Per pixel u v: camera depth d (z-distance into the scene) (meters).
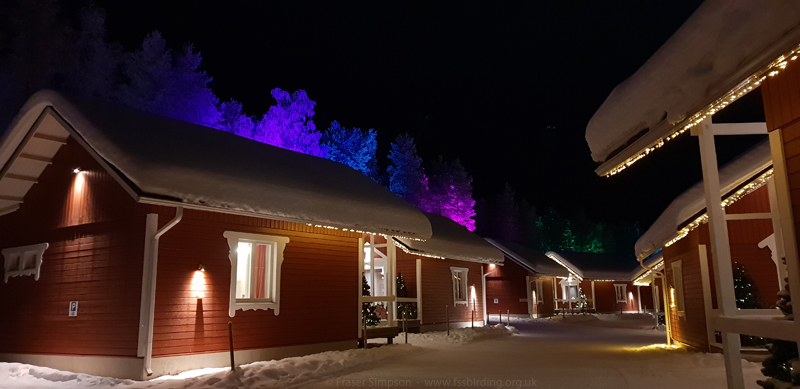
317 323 14.73
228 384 9.70
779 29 4.09
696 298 14.59
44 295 12.80
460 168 63.31
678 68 5.24
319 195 14.13
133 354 10.68
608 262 53.16
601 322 38.34
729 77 4.68
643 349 16.94
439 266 25.09
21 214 14.09
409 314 22.38
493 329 25.00
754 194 13.50
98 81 31.55
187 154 11.87
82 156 12.84
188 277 11.58
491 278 41.91
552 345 19.12
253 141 16.16
